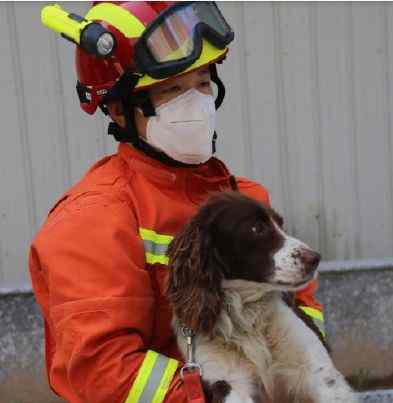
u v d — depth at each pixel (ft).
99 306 13.23
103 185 14.69
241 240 14.17
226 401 13.55
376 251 30.73
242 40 29.30
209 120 15.02
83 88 15.53
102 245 13.61
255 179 30.12
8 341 26.84
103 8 14.99
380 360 27.86
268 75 29.60
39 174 29.43
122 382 12.98
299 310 16.21
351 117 30.14
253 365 14.49
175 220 14.71
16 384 26.99
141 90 14.78
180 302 13.96
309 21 29.48
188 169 15.33
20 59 28.76
